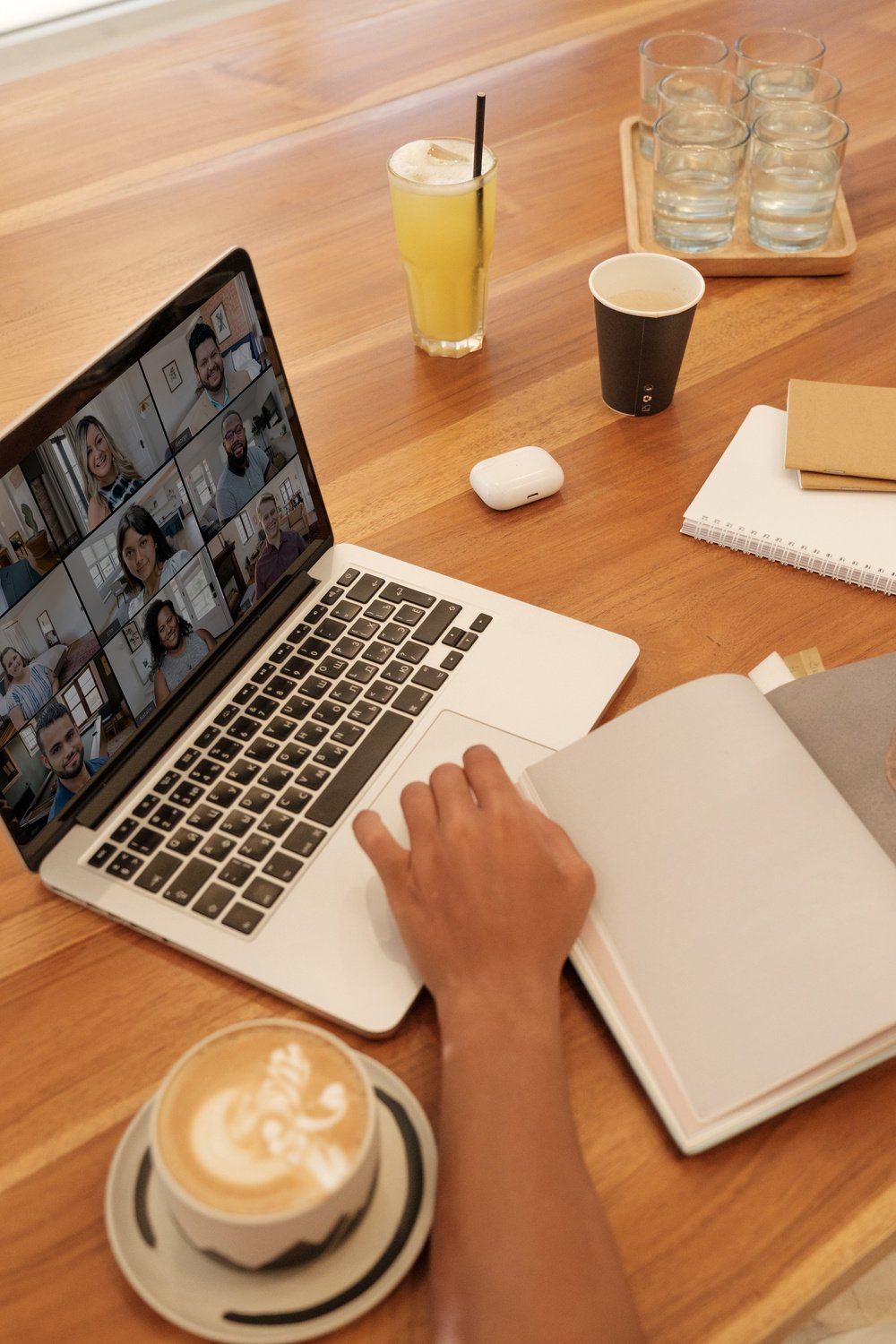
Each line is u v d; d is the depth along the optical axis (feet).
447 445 3.26
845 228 3.95
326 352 3.62
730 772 2.16
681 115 3.91
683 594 2.80
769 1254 1.73
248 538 2.59
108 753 2.29
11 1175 1.85
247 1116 1.54
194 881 2.15
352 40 5.12
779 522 2.91
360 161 4.42
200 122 4.68
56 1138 1.89
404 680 2.52
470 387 3.46
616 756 2.21
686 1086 1.79
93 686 2.24
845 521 2.90
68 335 3.73
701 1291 1.70
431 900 1.96
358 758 2.35
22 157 4.56
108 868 2.19
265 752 2.36
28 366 3.61
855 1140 1.85
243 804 2.27
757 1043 1.82
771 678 2.52
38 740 2.14
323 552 2.84
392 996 1.98
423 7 5.32
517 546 2.94
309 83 4.87
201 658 2.50
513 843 2.00
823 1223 1.76
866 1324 3.64
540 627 2.64
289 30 5.24
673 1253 1.74
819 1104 1.89
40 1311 1.69
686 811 2.11
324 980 2.01
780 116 3.93
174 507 2.37
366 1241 1.67
